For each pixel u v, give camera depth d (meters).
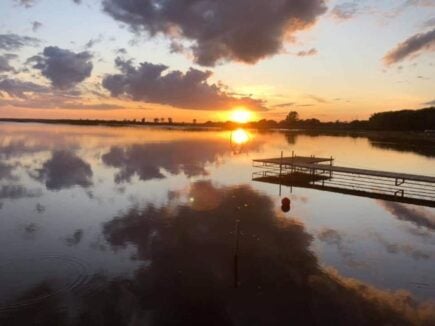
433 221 20.44
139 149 60.84
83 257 14.12
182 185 28.94
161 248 15.23
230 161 45.53
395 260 14.55
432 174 38.47
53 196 24.30
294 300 11.29
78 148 60.50
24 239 16.06
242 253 14.86
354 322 10.21
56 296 11.15
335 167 33.41
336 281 12.61
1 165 38.16
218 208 21.95
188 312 10.55
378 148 72.94
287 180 33.25
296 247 15.73
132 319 10.09
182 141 85.44
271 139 106.75
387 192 28.75
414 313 10.70
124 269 13.13
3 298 10.90
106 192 25.75
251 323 10.12
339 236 17.39
